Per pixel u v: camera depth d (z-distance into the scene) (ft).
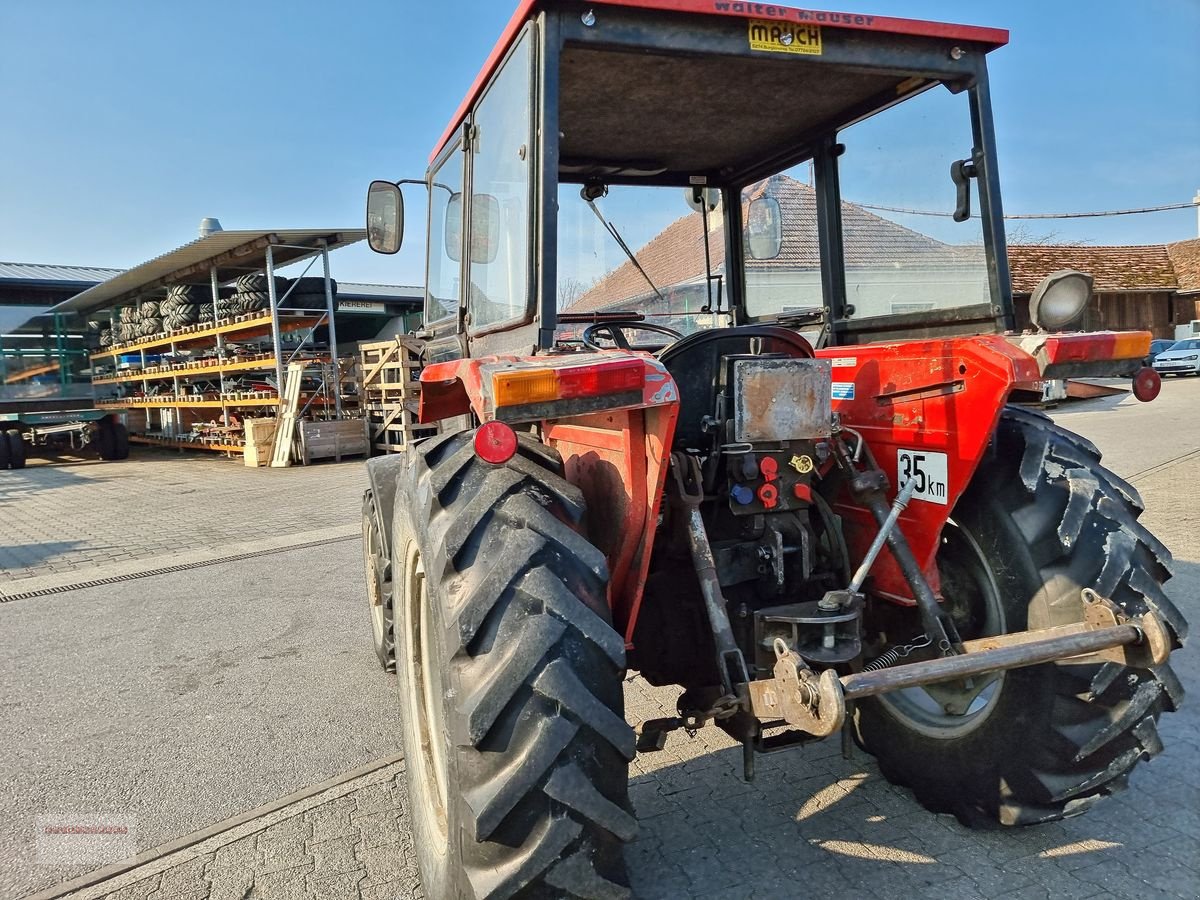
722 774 10.27
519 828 5.57
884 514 8.23
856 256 10.85
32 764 11.21
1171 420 45.29
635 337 11.74
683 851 8.68
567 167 11.61
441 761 7.41
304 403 47.14
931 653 7.95
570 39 7.39
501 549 5.95
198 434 54.90
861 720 9.80
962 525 8.73
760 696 6.80
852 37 8.30
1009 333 9.04
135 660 15.15
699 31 7.71
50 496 37.81
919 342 8.51
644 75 9.03
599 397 6.00
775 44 7.95
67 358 67.87
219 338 49.55
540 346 7.64
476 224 9.89
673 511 8.27
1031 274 78.64
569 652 5.67
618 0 7.30
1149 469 29.17
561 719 5.56
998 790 8.33
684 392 8.45
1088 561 7.76
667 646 8.83
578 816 5.57
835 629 7.64
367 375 46.37
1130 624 7.03
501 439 5.66
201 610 18.15
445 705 5.98
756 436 7.87
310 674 14.21
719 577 8.36
